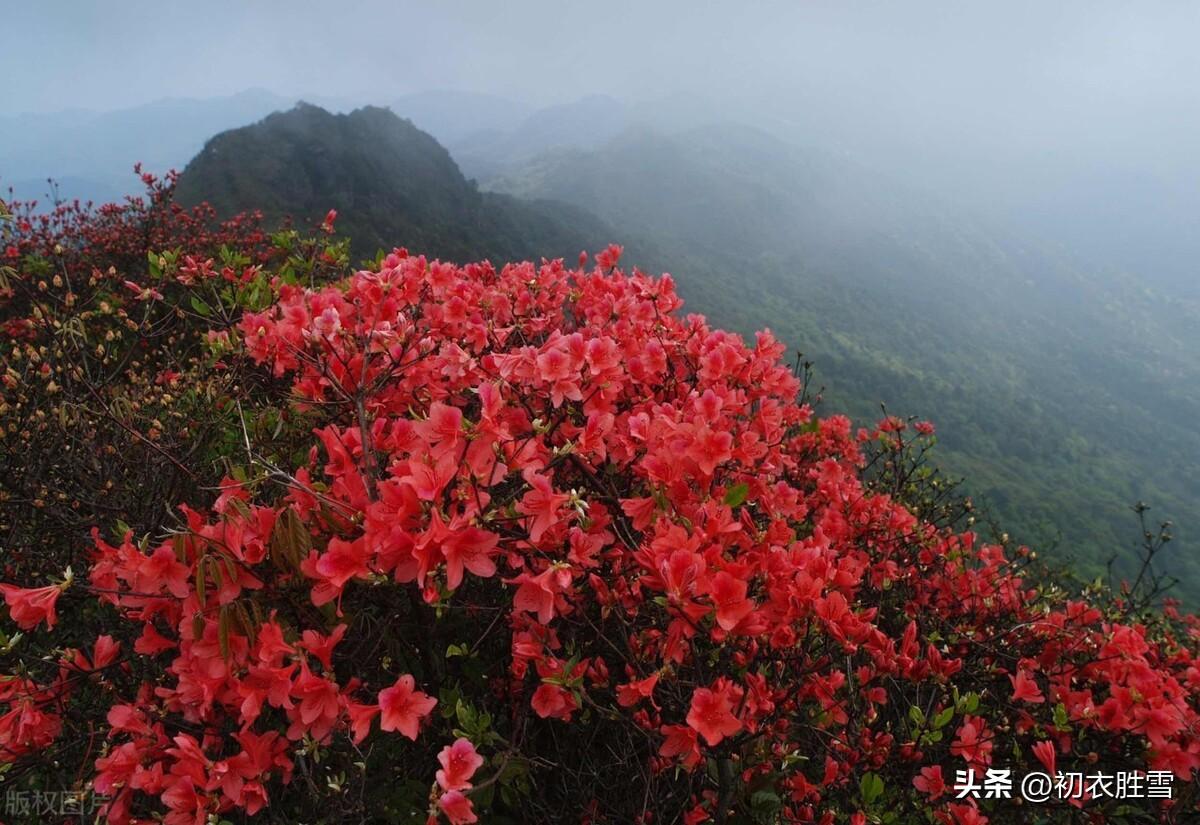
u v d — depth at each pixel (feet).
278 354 7.66
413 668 6.63
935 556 12.23
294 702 5.38
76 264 22.12
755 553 6.56
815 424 15.60
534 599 5.35
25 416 8.84
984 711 9.69
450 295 8.85
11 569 8.48
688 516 6.25
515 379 6.86
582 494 6.91
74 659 6.25
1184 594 99.14
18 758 6.05
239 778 5.02
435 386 7.36
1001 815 9.62
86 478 8.55
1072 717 9.05
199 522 5.33
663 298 10.23
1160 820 9.09
